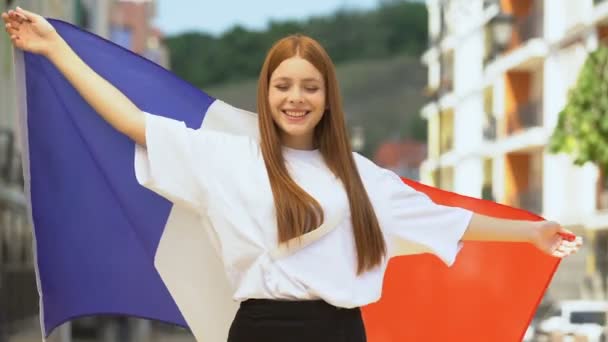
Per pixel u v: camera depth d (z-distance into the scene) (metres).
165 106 4.90
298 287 4.03
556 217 38.09
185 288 4.81
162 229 4.81
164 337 37.00
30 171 4.97
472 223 4.47
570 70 37.25
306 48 4.18
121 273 4.95
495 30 28.16
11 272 21.41
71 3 31.34
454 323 5.24
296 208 4.04
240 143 4.21
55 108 4.93
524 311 5.20
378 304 5.26
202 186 4.15
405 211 4.38
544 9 39.50
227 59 127.38
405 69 135.25
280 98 4.16
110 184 4.87
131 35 87.81
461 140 52.81
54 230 4.98
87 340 31.77
